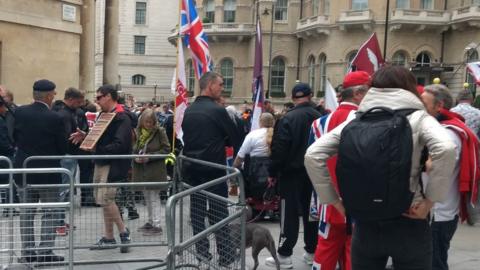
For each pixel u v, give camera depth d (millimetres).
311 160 3193
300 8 41531
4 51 12062
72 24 13797
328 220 4613
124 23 61875
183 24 7879
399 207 2799
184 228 5184
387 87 3090
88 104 10555
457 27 33594
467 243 7207
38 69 12914
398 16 34250
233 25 42969
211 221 4816
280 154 5812
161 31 62938
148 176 7281
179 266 3463
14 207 4598
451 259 6438
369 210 2852
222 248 4148
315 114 5938
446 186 2805
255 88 9570
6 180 7312
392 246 3008
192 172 5535
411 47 34938
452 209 4688
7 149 7500
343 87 4941
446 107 4727
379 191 2785
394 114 2916
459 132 4504
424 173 3037
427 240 3049
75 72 13977
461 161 4523
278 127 5910
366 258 3143
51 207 4812
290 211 5938
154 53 62844
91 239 5730
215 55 44031
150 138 7801
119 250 5953
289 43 41781
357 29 35500
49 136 6129
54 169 4676
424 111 3008
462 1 33750
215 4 44156
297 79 41812
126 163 6562
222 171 5547
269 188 7852
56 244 5168
